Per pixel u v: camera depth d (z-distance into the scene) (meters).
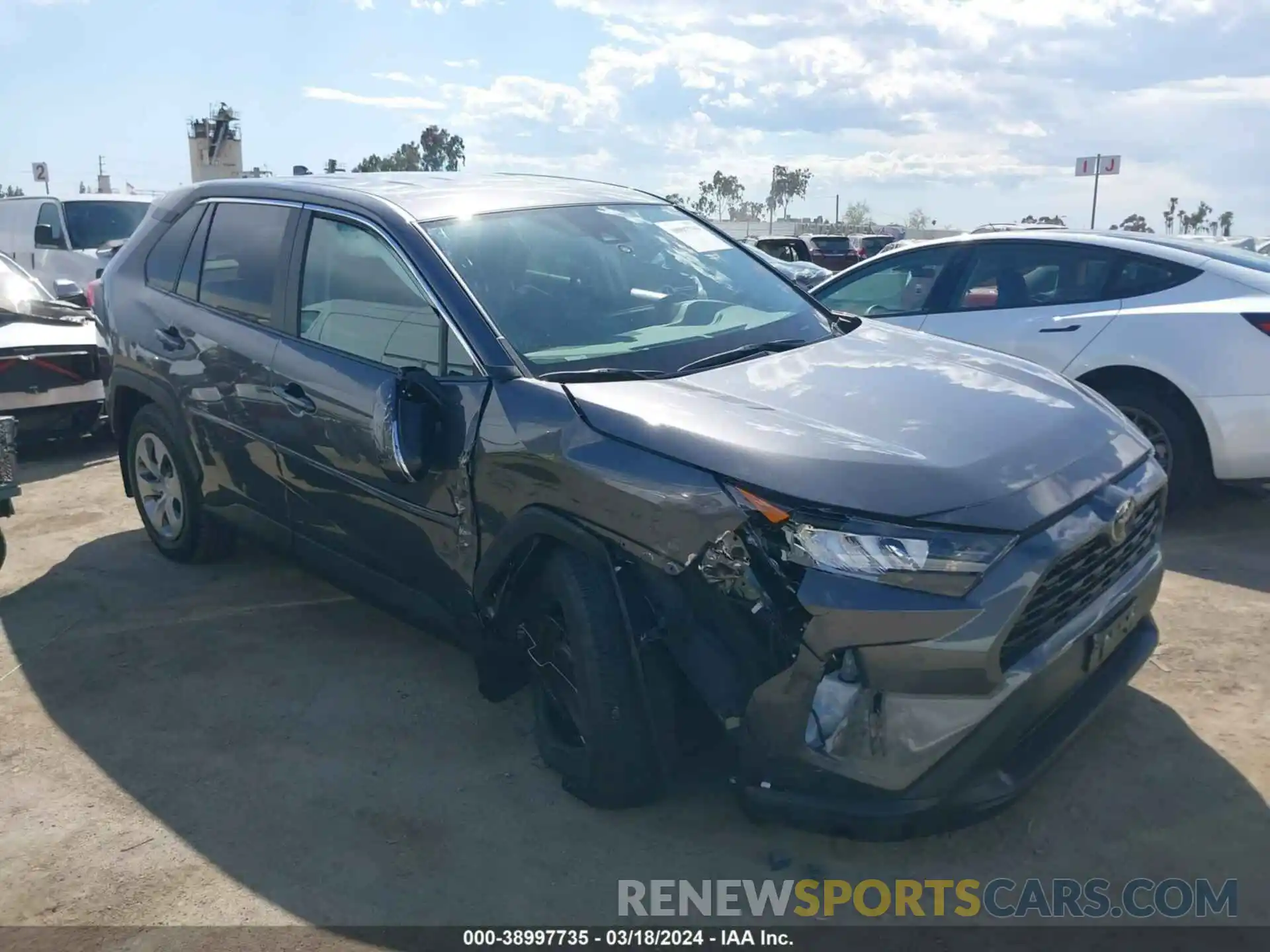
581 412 3.19
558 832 3.25
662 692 3.05
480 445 3.40
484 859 3.14
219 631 4.75
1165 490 3.53
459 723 3.92
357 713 4.01
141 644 4.64
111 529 6.18
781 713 2.79
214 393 4.64
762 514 2.78
